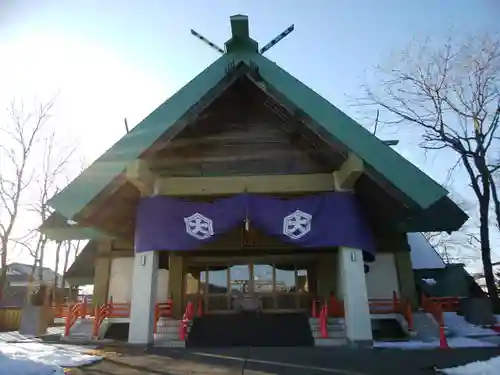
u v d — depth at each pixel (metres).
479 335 11.78
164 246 10.42
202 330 12.30
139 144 10.33
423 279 21.44
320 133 10.33
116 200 11.36
